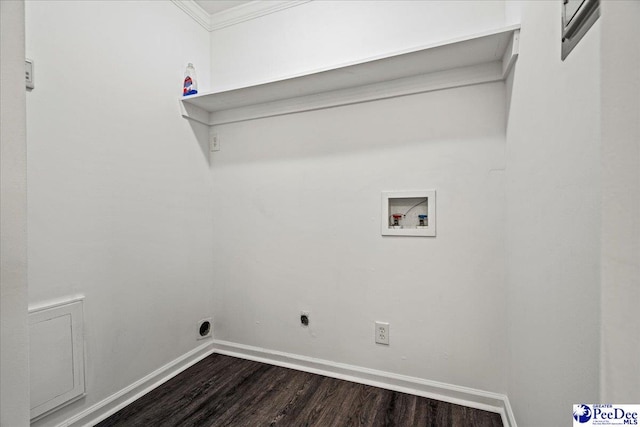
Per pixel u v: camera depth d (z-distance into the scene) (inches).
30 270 44.9
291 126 74.4
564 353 27.8
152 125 65.9
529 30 39.8
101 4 55.4
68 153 49.9
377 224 66.0
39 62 46.0
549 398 31.8
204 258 80.5
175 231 71.5
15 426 14.4
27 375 14.9
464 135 59.1
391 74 61.4
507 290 55.2
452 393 59.4
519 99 45.2
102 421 53.6
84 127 52.3
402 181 63.8
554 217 30.6
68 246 49.6
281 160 75.5
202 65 80.4
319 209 71.5
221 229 82.4
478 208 58.1
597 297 21.0
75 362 49.8
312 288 72.1
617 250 19.4
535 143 36.9
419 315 62.5
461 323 59.4
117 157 58.1
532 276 38.4
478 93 58.1
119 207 58.3
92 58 53.7
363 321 67.2
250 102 75.7
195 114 77.9
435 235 61.1
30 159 45.0
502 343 56.5
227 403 59.0
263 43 77.0
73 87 50.7
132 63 61.3
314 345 71.9
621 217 19.3
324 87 67.5
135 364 60.9
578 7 23.5
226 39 81.4
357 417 54.7
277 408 57.4
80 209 51.5
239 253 80.2
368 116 66.7
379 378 65.3
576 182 25.0
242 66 79.4
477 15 57.6
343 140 69.1
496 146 56.9
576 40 24.8
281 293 75.4
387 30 64.7
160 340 66.9
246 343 79.4
